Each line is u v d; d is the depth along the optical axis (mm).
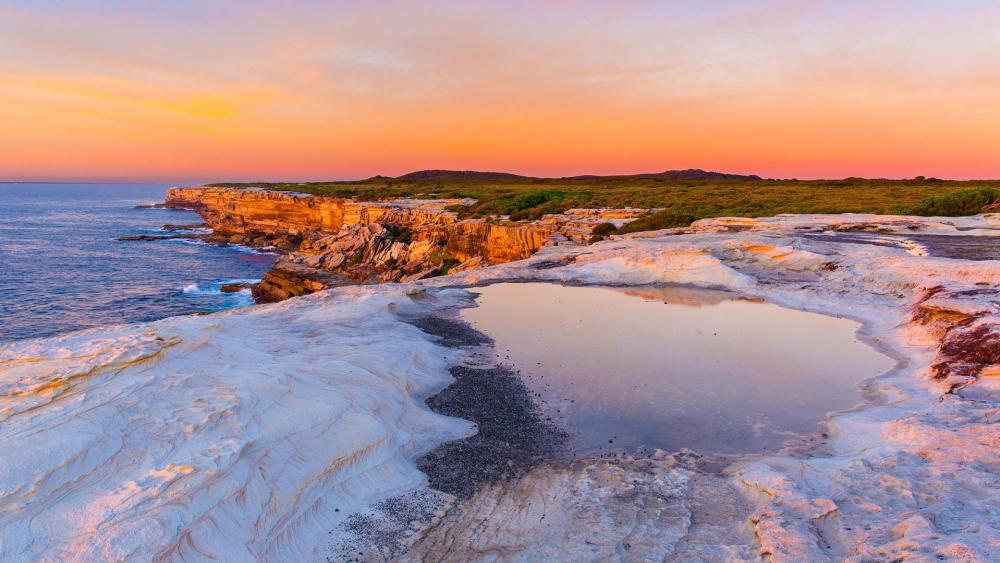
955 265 19453
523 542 7355
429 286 25391
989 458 7539
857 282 21578
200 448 7414
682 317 19688
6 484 6027
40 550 5770
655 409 11938
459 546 7363
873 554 5672
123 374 8391
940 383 11773
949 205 40250
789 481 7832
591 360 15125
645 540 7059
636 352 15805
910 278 20000
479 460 9766
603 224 42438
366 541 7445
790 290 22578
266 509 7285
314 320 17156
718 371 14219
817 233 32469
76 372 7766
